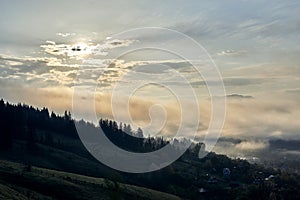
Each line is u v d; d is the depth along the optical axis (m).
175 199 173.88
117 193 141.88
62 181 136.62
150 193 169.38
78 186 136.75
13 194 103.06
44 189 125.69
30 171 142.88
